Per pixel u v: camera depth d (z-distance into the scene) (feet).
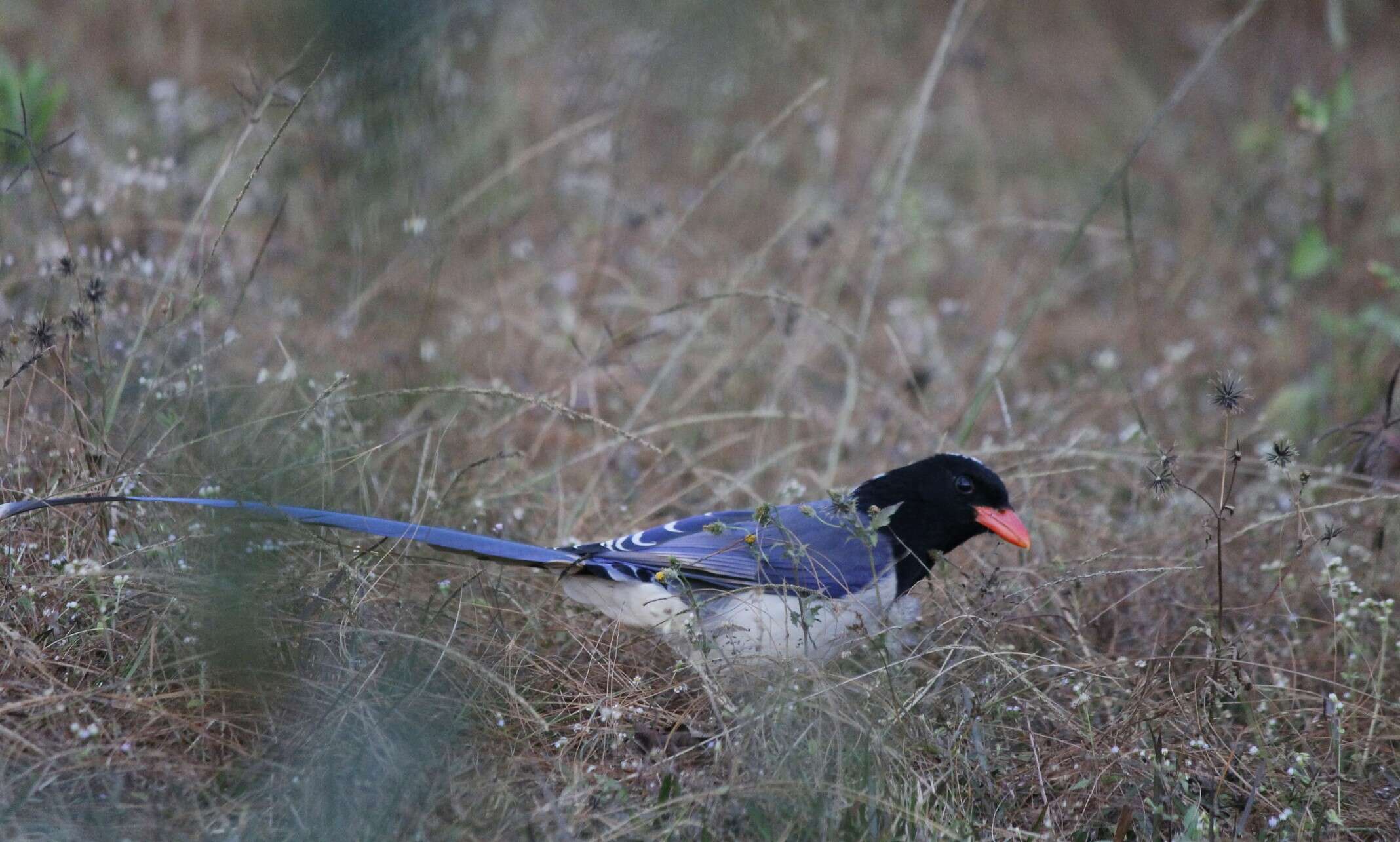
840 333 46.11
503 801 24.22
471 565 32.65
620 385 41.78
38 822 22.24
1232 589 34.63
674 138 66.23
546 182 57.47
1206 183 66.59
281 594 28.89
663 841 23.21
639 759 26.66
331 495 32.94
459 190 49.90
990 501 31.91
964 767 26.63
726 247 57.77
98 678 26.66
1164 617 32.71
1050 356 53.31
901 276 57.26
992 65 79.82
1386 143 66.28
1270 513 37.19
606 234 52.90
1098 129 76.28
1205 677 28.91
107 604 27.94
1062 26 85.30
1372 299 55.47
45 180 37.14
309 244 45.21
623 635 32.04
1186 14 86.69
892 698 27.12
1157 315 55.62
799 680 27.63
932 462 32.22
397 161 45.16
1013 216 64.03
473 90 53.42
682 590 29.35
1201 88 77.10
